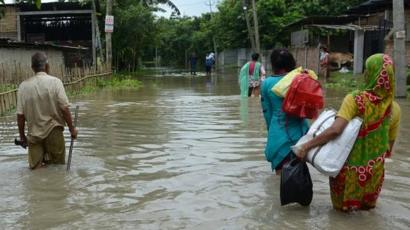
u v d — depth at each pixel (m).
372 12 27.00
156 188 6.11
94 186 6.22
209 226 4.84
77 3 30.42
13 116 12.77
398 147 8.36
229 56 55.16
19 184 6.32
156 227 4.83
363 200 5.13
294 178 5.17
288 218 5.02
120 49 38.06
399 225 4.81
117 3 36.81
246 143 8.82
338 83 22.30
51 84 7.16
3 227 4.86
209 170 6.95
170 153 8.08
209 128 10.56
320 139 5.00
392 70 4.94
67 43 35.00
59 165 7.29
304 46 31.19
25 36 34.34
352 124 4.92
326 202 5.50
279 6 40.12
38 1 7.41
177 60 75.00
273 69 6.44
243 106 14.79
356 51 25.17
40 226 4.89
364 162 4.98
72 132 7.20
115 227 4.84
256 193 5.86
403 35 16.00
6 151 8.34
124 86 24.41
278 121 6.29
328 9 36.94
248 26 39.34
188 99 17.41
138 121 11.79
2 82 13.73
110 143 8.98
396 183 6.24
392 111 5.12
